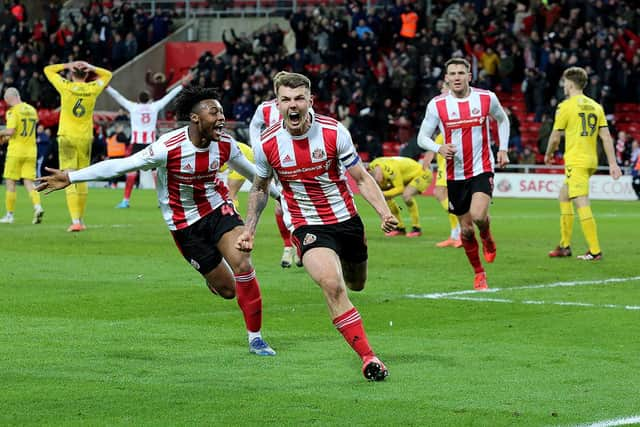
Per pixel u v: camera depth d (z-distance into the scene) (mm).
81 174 18703
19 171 47750
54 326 22219
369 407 15461
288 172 18047
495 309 24625
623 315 23750
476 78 82688
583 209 35062
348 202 18328
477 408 15406
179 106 19141
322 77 84375
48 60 93562
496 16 86688
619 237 44000
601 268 32844
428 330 21938
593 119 35000
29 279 29422
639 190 73125
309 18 89125
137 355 19234
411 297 26438
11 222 48344
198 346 20141
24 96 91062
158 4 104875
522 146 80500
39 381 17047
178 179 19531
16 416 14883
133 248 37562
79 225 44250
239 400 15867
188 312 24141
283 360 18875
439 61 82188
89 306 24859
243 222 19984
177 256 35250
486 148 28203
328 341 20734
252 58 88000
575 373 17766
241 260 19297
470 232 27922
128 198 59312
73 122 44500
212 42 97438
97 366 18266
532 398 16000
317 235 18016
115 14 95750
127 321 22906
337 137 17922
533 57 82312
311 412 15172
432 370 18000
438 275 30953
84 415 14961
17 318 23188
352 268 19109
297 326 22422
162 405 15547
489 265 33438
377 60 86000
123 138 68125
